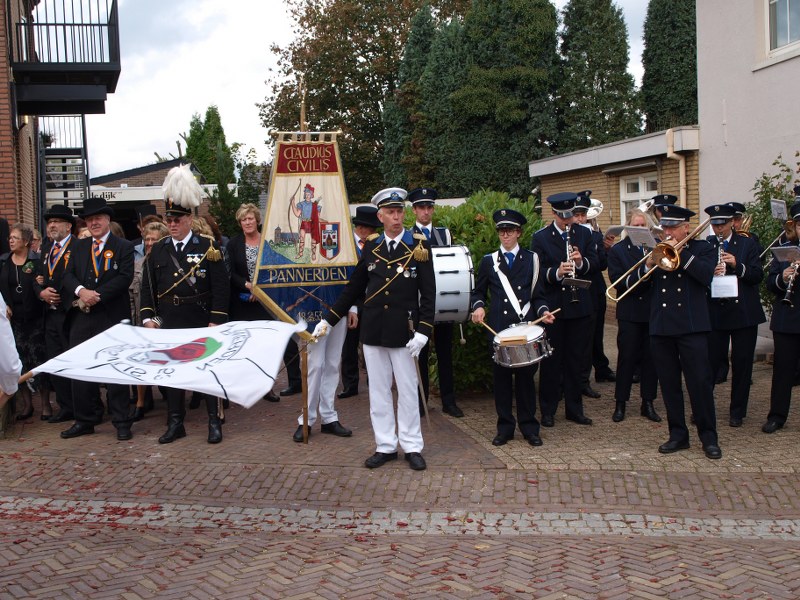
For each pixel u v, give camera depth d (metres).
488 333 8.46
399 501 6.07
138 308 9.27
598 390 9.38
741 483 6.22
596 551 5.09
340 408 8.92
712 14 12.34
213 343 5.44
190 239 7.64
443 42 27.30
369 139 36.62
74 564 4.95
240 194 31.55
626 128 24.84
